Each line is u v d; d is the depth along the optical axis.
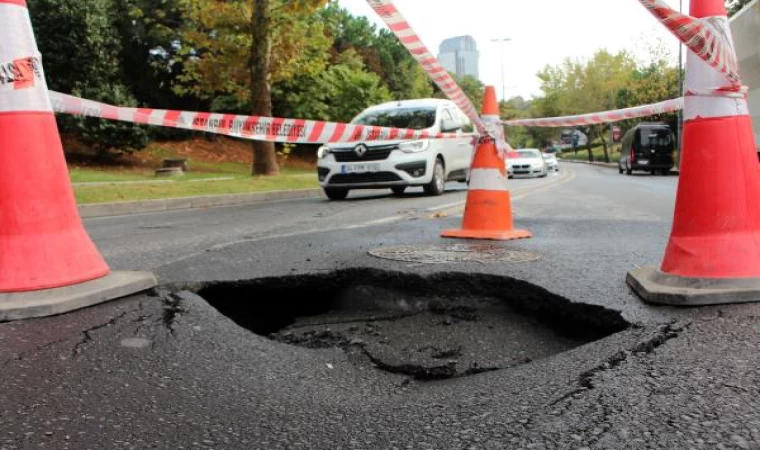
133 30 26.58
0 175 2.86
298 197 13.55
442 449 1.64
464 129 13.45
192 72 18.28
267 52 16.48
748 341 2.30
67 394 1.99
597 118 4.88
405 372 2.72
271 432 1.78
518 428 1.73
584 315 3.03
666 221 6.75
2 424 1.77
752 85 9.96
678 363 2.12
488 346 3.01
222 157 28.95
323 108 31.67
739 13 10.34
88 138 20.78
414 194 12.39
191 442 1.70
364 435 1.75
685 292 2.81
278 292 3.80
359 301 3.84
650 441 1.62
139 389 2.06
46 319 2.67
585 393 1.93
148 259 4.41
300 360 2.59
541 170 25.55
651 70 40.19
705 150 2.97
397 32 3.26
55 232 2.94
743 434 1.64
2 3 2.87
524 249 4.65
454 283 3.67
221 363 2.36
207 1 16.31
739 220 2.90
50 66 20.08
